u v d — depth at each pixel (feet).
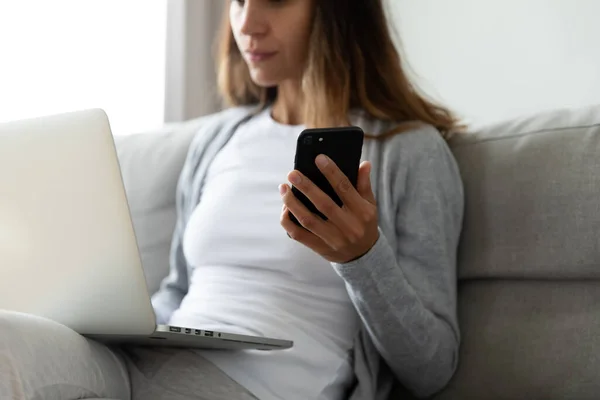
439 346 3.52
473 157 4.09
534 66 5.69
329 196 2.95
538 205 3.71
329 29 4.16
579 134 3.76
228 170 4.28
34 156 2.97
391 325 3.34
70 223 2.93
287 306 3.67
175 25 6.93
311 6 4.20
